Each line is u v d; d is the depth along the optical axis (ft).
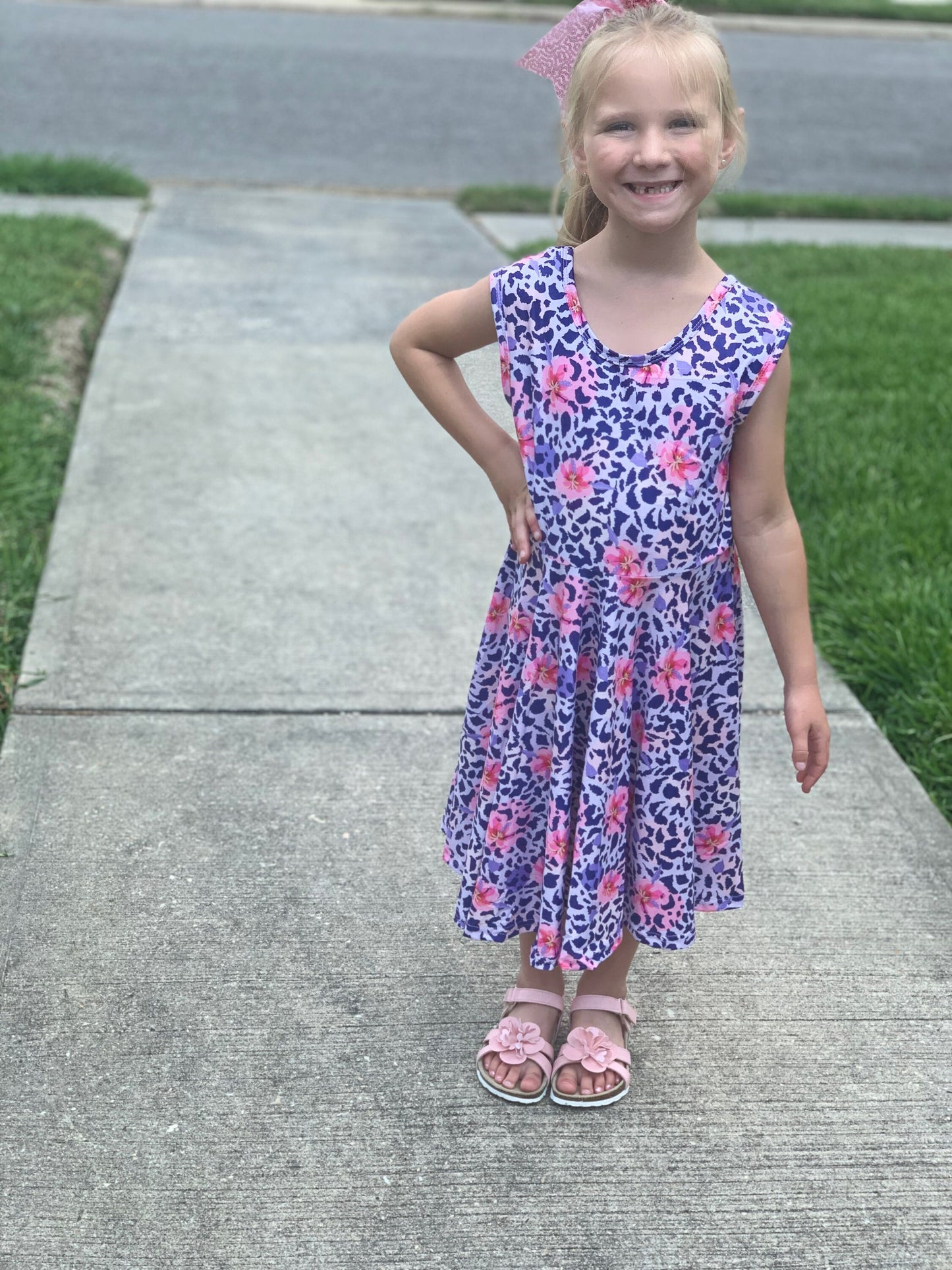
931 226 27.50
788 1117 6.41
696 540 5.64
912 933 7.70
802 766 6.04
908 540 12.16
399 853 8.13
